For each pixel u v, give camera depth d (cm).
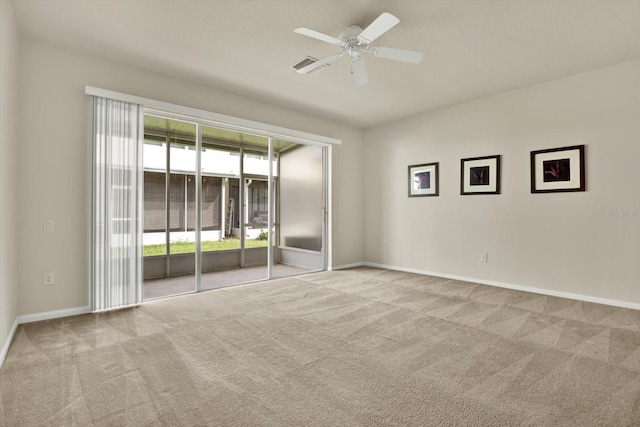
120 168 348
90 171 334
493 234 458
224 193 489
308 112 533
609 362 230
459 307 357
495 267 457
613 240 362
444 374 214
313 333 283
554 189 402
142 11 266
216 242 492
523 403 182
